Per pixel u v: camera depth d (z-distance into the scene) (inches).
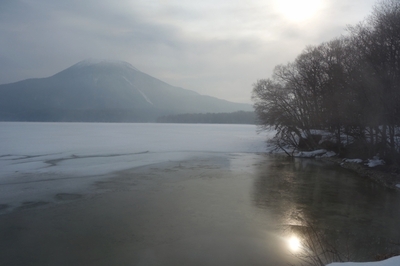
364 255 417.7
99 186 864.9
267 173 1114.1
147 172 1096.8
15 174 1034.1
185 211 633.6
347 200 734.5
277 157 1636.3
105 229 531.2
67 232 517.3
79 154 1598.2
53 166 1202.6
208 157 1557.6
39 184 885.2
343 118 1409.9
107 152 1696.6
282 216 605.9
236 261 418.9
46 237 495.5
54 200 716.0
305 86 1877.5
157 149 1878.7
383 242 473.7
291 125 1911.9
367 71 1098.1
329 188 866.1
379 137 1239.5
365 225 556.4
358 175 1092.5
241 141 2427.4
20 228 535.2
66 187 848.3
